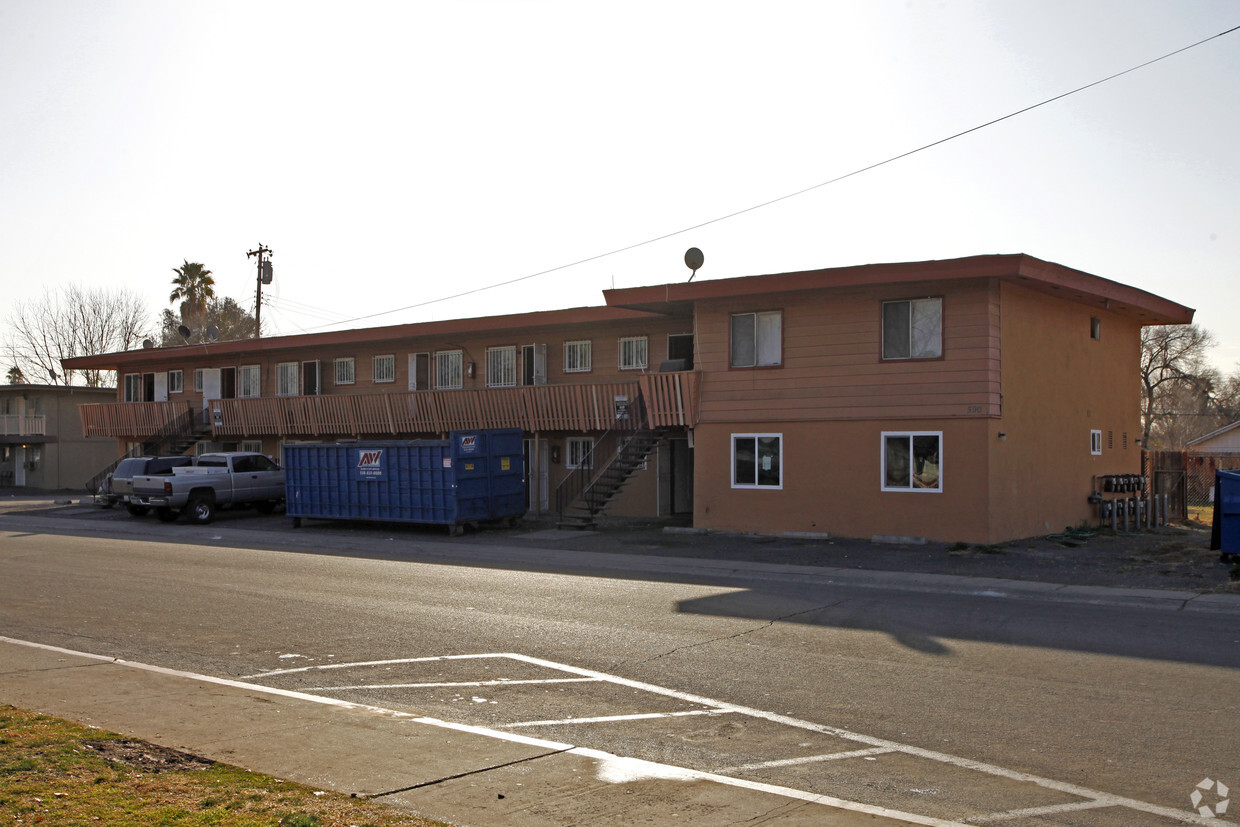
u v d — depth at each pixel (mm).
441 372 35312
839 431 22891
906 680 9516
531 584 16609
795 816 5898
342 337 35750
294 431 36875
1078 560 19062
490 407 31297
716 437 24516
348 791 6227
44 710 8297
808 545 21719
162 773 6363
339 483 28359
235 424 38781
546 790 6355
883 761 7078
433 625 12680
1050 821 5875
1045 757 7109
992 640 11453
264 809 5645
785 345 23609
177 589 16000
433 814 5859
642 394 26203
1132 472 29938
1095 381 27359
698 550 21281
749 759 7156
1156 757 7082
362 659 10695
